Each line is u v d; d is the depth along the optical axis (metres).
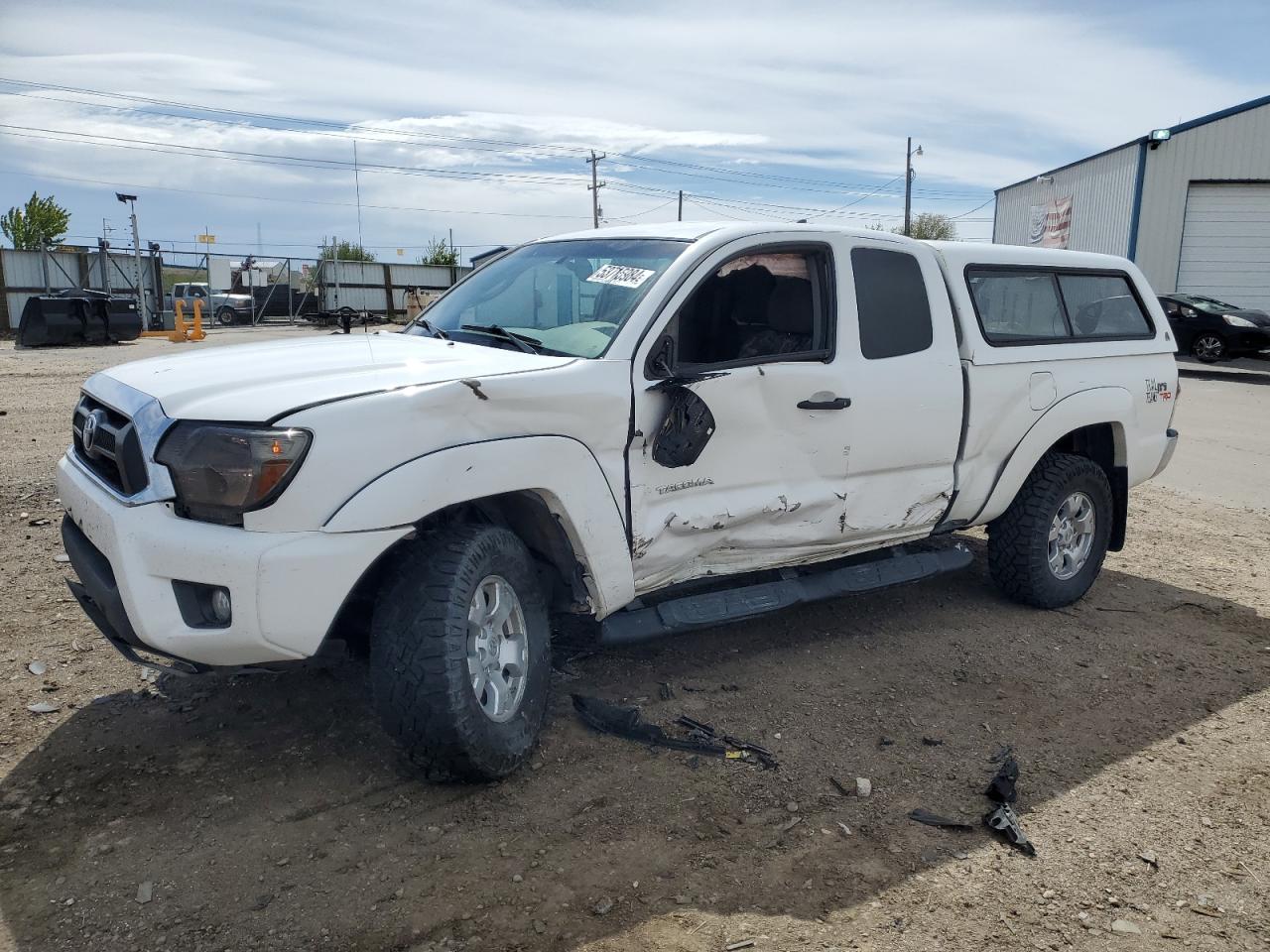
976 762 3.99
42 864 3.07
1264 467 10.72
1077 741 4.21
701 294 4.31
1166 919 3.05
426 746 3.34
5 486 7.39
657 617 4.20
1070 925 3.00
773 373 4.30
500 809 3.46
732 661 4.88
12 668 4.42
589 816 3.45
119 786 3.52
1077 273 5.88
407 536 3.25
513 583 3.64
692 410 3.90
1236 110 27.08
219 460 3.09
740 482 4.31
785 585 4.72
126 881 3.00
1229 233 27.75
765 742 4.06
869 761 3.95
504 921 2.88
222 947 2.74
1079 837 3.47
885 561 5.18
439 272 41.66
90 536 3.45
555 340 4.05
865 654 5.07
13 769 3.61
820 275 4.64
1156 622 5.73
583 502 3.73
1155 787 3.84
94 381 3.89
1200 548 7.41
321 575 3.09
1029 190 36.91
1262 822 3.61
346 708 4.15
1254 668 5.08
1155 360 6.23
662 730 4.05
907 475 4.99
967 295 5.20
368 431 3.18
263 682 4.38
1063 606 5.87
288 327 35.81
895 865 3.26
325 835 3.27
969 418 5.15
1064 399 5.59
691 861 3.22
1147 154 27.62
